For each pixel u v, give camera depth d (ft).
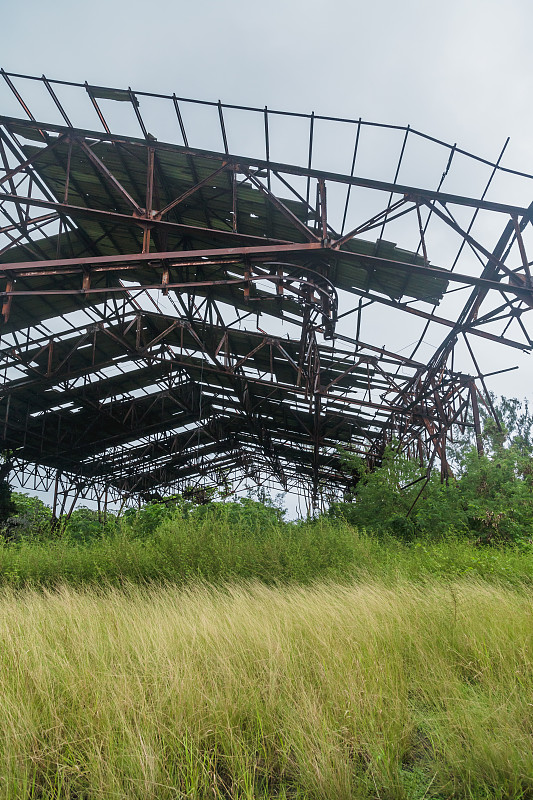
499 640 17.93
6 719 11.94
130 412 123.13
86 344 89.71
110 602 28.02
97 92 45.32
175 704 12.93
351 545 46.14
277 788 11.02
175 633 19.01
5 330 80.18
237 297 72.69
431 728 13.01
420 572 36.65
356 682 14.58
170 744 11.44
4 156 49.70
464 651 18.12
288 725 12.43
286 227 53.98
